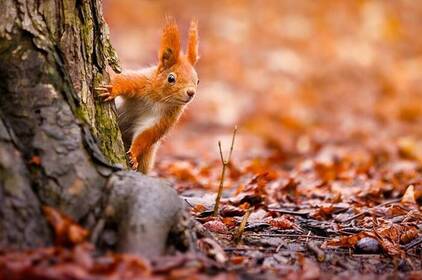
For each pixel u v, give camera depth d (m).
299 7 33.28
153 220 6.75
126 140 9.78
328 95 26.28
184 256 6.70
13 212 6.39
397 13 34.16
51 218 6.57
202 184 12.48
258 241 8.08
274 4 33.03
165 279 6.16
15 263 5.92
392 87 27.23
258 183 10.80
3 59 7.05
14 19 7.15
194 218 8.25
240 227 8.04
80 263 6.12
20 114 6.96
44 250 6.24
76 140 6.99
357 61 29.44
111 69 9.02
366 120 23.16
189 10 30.91
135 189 6.91
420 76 28.61
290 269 7.18
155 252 6.64
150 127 9.61
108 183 6.98
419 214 9.49
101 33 8.11
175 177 13.27
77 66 7.66
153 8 30.44
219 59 27.47
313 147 18.61
